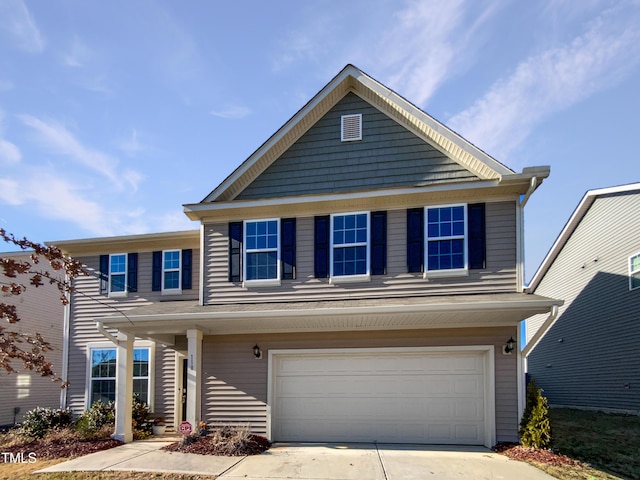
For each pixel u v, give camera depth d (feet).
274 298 35.76
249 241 37.11
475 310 28.60
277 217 36.96
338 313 29.32
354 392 34.73
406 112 36.55
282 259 36.19
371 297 34.32
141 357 43.32
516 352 32.50
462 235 33.78
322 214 36.32
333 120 38.50
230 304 36.14
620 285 50.26
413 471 25.89
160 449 31.63
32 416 40.73
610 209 52.54
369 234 35.12
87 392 44.45
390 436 33.81
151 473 25.88
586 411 54.03
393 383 34.40
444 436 33.24
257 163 38.06
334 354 35.22
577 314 59.67
